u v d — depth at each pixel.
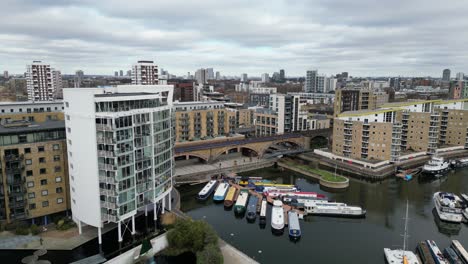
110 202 74.25
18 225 78.56
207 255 68.38
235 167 152.25
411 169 154.25
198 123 183.38
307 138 189.50
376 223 100.62
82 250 74.06
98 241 77.75
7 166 77.31
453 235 92.44
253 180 137.75
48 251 72.94
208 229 77.88
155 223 86.19
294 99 199.38
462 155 177.62
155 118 81.75
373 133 153.12
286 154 171.75
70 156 78.44
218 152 158.00
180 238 74.88
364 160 153.38
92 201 75.12
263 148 173.50
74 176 77.81
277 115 197.25
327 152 170.38
